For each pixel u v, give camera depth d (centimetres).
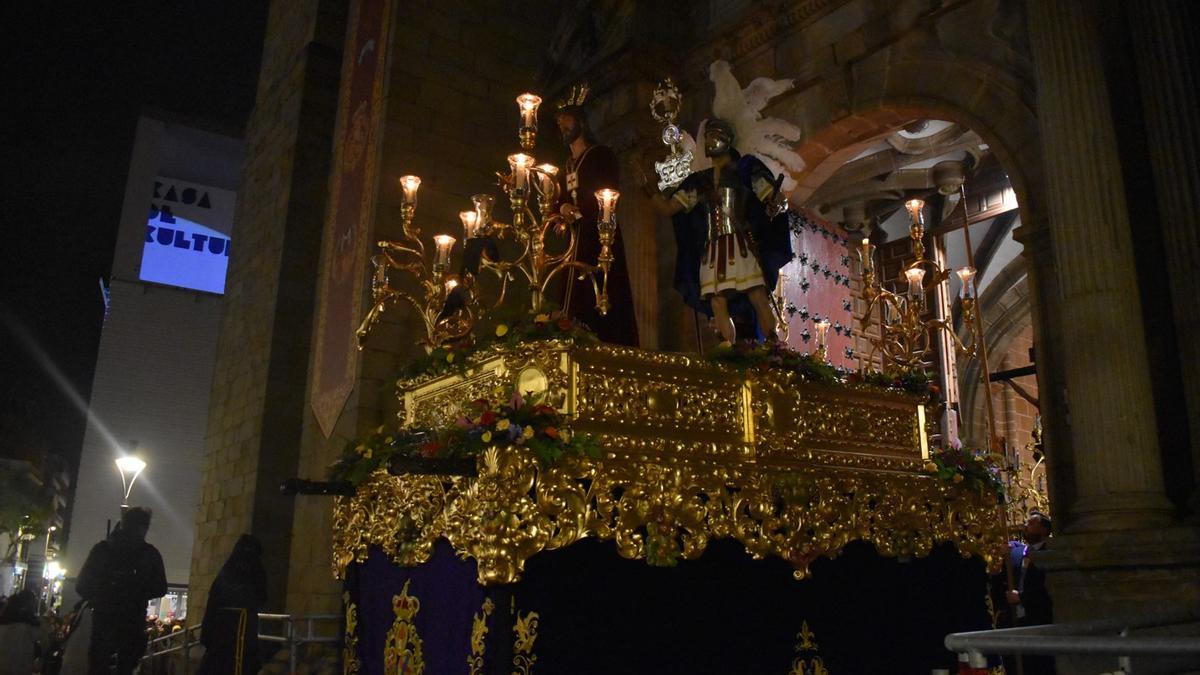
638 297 1144
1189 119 754
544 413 432
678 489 469
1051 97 774
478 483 425
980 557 626
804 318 1162
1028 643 293
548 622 430
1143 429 685
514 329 476
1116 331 705
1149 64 785
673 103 682
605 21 1259
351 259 1198
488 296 1212
